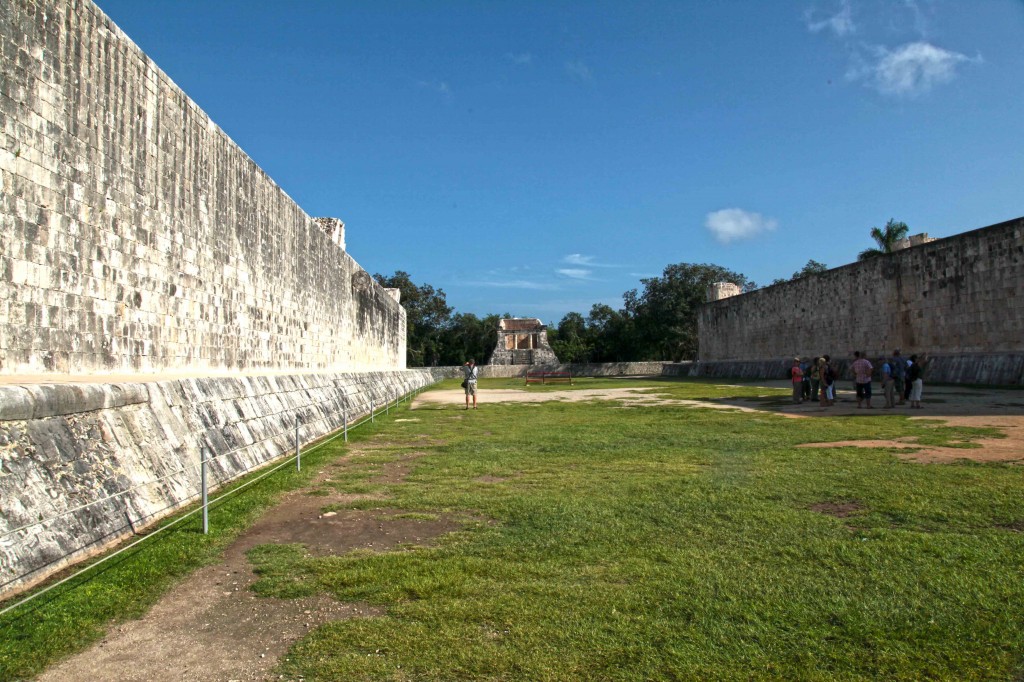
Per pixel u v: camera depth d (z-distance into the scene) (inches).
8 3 282.0
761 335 1817.2
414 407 900.6
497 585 188.9
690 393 1078.4
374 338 1370.6
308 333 812.0
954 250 1133.7
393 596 183.5
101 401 261.4
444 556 217.2
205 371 483.8
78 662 148.3
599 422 637.9
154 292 403.5
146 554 217.9
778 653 145.4
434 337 3189.0
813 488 302.8
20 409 208.5
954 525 237.5
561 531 241.8
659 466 376.5
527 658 145.5
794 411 706.2
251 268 593.6
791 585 183.2
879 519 247.8
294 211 745.6
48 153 305.6
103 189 348.2
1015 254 1010.1
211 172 496.4
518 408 847.7
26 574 185.6
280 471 378.0
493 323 3164.4
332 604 179.5
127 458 263.6
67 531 209.3
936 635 151.7
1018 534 224.2
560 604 174.1
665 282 2731.3
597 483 329.4
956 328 1128.8
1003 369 997.2
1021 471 332.2
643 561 206.1
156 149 406.6
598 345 3009.4
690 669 139.3
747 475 338.6
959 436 463.5
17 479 198.8
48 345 305.0
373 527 257.4
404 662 145.6
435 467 389.1
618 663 142.6
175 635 162.4
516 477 353.7
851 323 1421.0
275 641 158.7
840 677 134.9
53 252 308.8
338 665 144.6
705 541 225.8
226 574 205.5
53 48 309.1
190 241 457.4
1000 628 154.1
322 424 601.6
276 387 528.1
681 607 170.2
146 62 394.6
